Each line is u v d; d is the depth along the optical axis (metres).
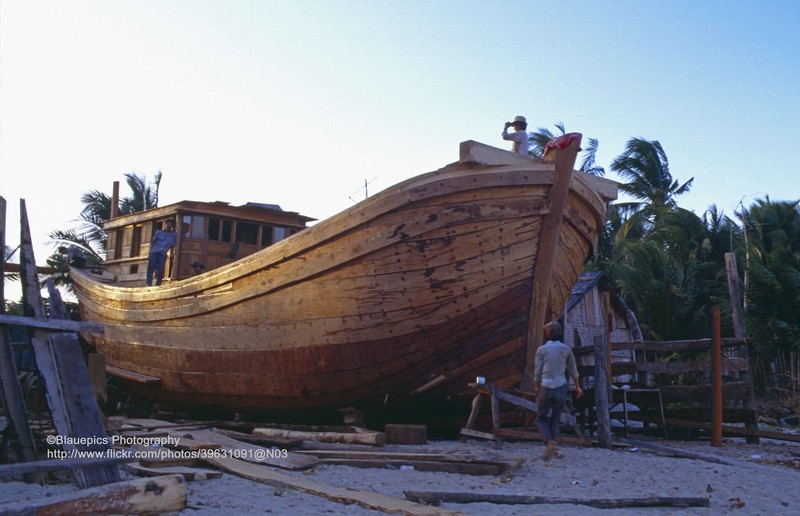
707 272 26.84
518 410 9.63
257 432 9.62
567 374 8.16
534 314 9.46
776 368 21.30
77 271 16.12
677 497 5.77
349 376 9.81
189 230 13.18
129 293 13.13
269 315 10.28
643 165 35.47
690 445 10.47
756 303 22.61
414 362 9.56
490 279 9.18
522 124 10.38
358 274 9.30
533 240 9.23
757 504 5.82
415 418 10.49
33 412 9.49
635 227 33.62
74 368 6.01
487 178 8.89
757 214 25.16
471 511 5.31
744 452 9.60
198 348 11.52
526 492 6.13
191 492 5.53
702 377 15.19
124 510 4.51
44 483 5.56
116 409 15.18
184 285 11.59
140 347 12.95
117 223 15.64
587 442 9.05
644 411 11.70
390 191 8.98
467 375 9.72
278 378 10.40
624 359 22.12
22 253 7.09
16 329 8.34
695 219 28.73
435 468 7.14
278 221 14.04
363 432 9.04
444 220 8.94
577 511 5.35
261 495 5.59
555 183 9.05
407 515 4.99
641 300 24.48
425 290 9.14
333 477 6.62
